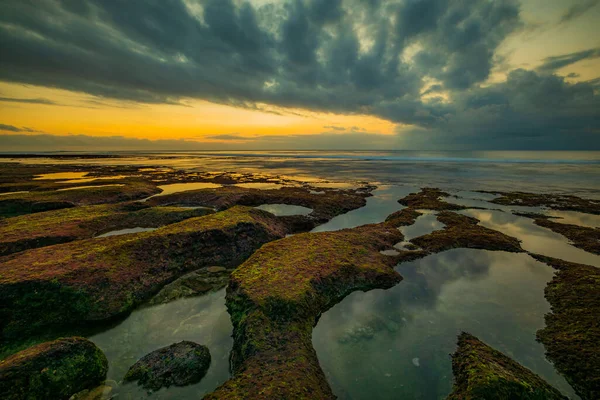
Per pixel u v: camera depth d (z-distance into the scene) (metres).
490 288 12.40
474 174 53.25
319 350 8.64
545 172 54.72
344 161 97.00
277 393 6.18
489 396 6.21
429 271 14.23
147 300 11.53
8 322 9.22
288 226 21.42
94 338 9.24
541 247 17.30
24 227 17.39
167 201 28.34
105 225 19.50
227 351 8.55
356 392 7.10
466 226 20.64
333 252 14.55
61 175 51.88
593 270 13.08
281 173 58.44
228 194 28.91
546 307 10.79
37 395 6.32
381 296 11.92
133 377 7.31
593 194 32.88
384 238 18.08
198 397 6.81
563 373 7.54
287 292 10.20
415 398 6.93
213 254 15.38
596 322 9.13
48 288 10.06
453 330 9.49
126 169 66.12
